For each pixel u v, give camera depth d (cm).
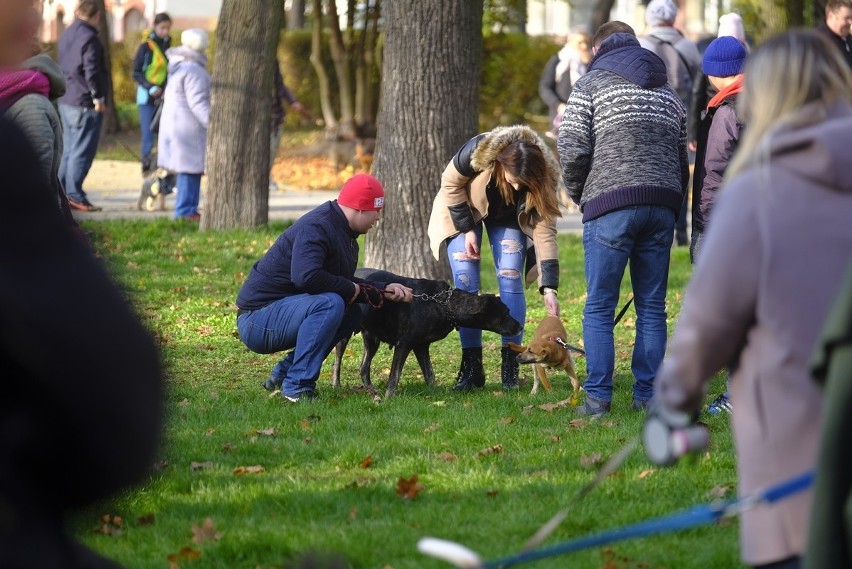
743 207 448
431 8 1709
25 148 300
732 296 446
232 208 2277
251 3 2228
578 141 1040
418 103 1730
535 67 3975
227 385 1265
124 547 719
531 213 1189
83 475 289
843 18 1450
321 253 1120
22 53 411
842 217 440
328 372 1351
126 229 2203
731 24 1563
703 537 736
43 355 275
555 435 1002
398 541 727
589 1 6147
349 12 3888
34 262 286
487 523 766
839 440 389
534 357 1162
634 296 1092
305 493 829
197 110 2336
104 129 4272
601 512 786
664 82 1062
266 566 685
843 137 442
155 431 293
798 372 440
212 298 1766
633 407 1108
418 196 1742
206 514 793
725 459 911
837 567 389
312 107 4341
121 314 290
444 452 952
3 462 284
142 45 2716
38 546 292
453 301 1160
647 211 1025
